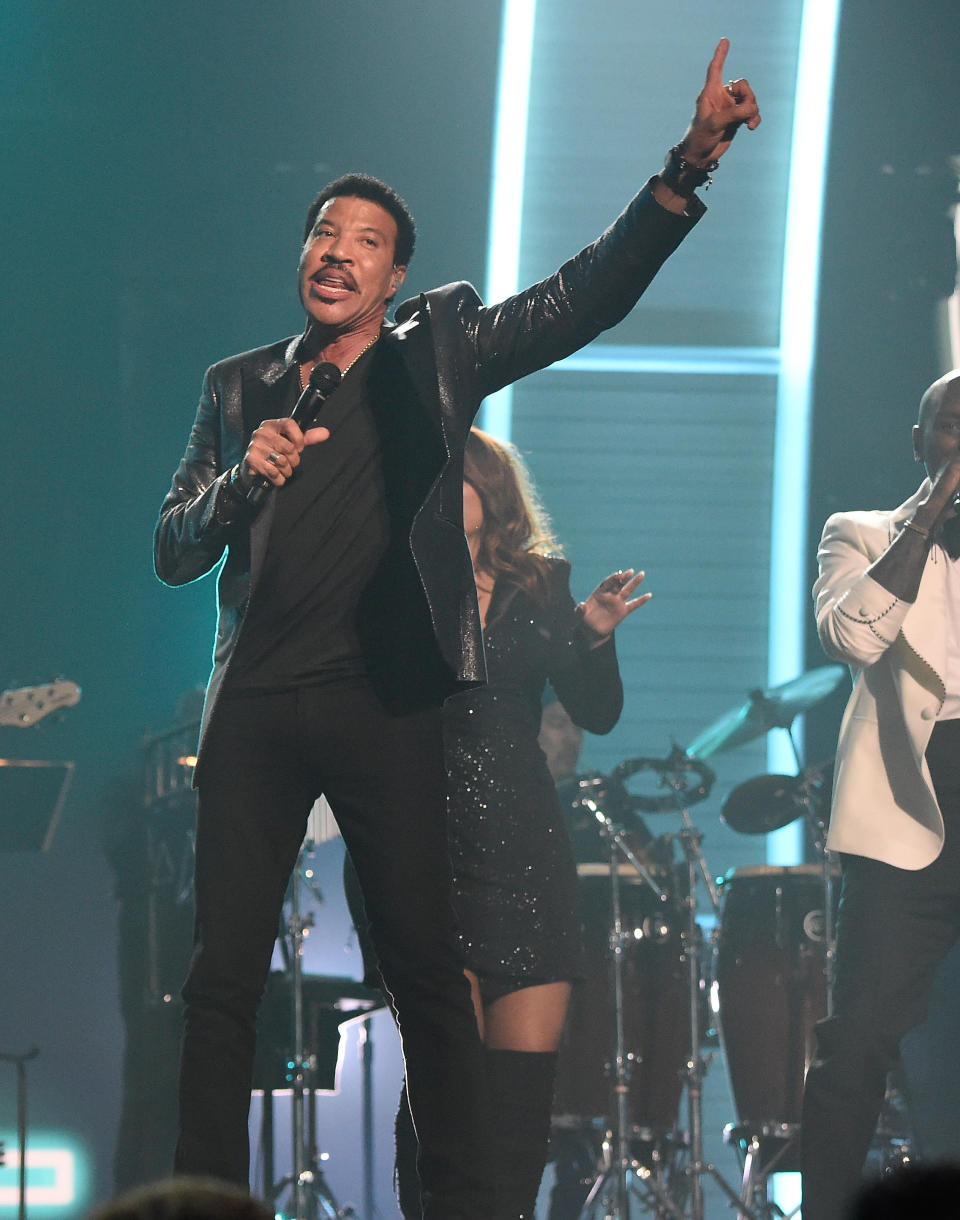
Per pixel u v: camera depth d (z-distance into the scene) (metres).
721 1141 23.33
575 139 26.77
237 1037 8.19
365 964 11.76
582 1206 19.39
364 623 8.46
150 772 21.83
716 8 26.52
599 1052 18.42
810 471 27.23
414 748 8.43
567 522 27.36
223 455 9.25
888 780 12.40
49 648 23.69
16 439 24.20
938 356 26.94
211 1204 2.69
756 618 27.36
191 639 23.95
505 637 12.30
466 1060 8.40
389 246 9.19
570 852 12.30
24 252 24.70
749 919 18.06
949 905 12.28
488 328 8.82
